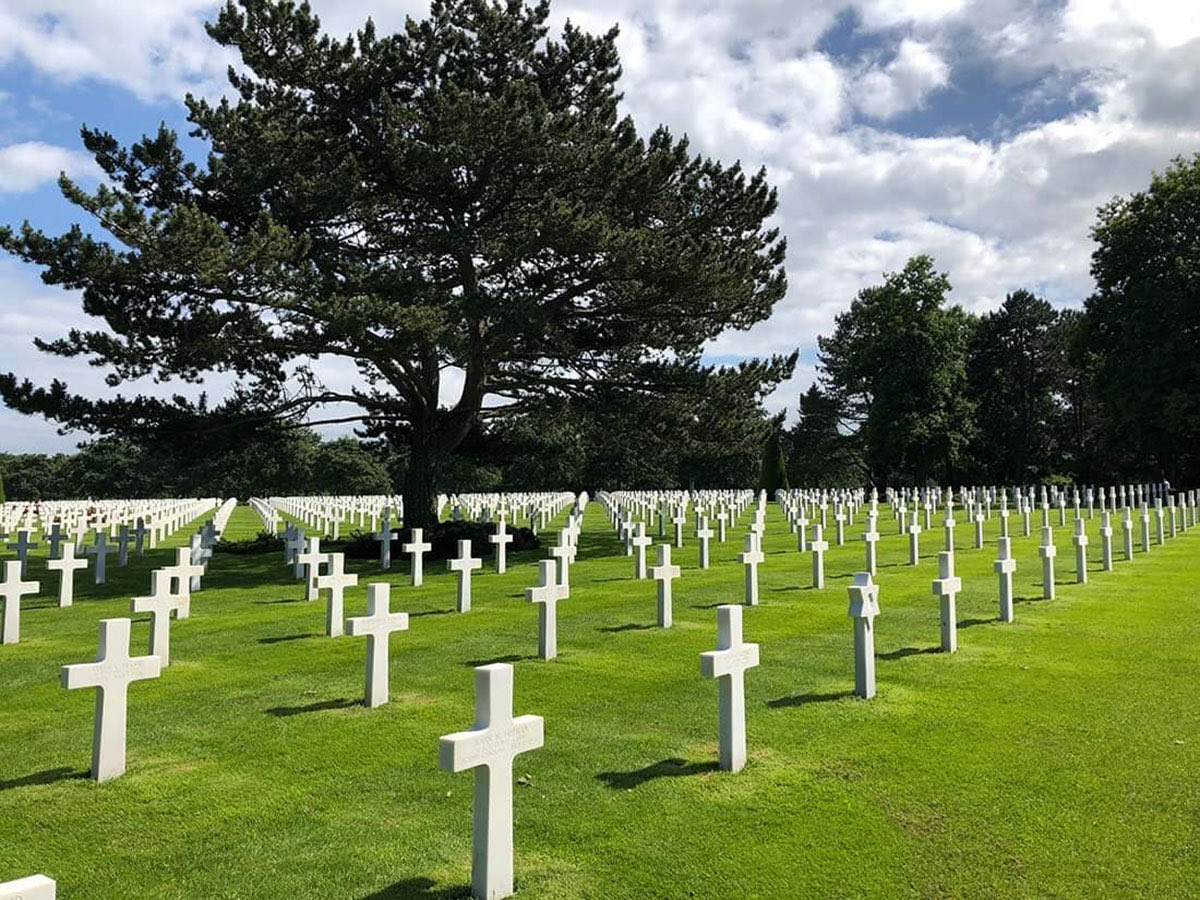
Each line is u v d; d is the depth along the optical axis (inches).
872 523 602.9
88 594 590.6
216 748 248.8
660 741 249.3
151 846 186.9
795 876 170.6
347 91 808.9
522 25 895.7
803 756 235.1
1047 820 194.4
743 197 930.1
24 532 679.7
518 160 790.5
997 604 464.1
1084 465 2445.9
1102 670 322.0
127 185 772.6
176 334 732.0
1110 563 607.8
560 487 2753.4
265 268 660.1
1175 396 1569.9
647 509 1350.9
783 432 3405.5
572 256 823.1
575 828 191.6
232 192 776.3
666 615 416.8
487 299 788.0
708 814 198.7
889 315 2240.4
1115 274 1749.5
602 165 808.3
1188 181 1690.5
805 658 346.3
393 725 268.4
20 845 188.1
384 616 293.1
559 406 968.9
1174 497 1481.3
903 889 165.8
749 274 877.2
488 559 789.2
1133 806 201.2
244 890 167.0
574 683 315.6
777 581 570.6
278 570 729.0
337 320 669.9
